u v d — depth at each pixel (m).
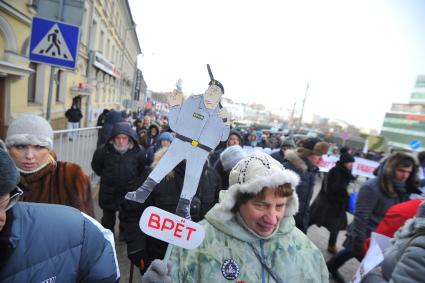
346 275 3.46
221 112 1.12
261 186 1.16
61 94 12.54
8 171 0.71
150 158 4.15
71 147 4.07
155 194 1.82
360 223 2.57
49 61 3.50
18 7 7.06
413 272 1.07
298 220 2.79
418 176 2.58
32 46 3.44
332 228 3.90
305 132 30.86
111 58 24.02
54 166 1.58
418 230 1.22
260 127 29.97
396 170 2.46
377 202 2.53
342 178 3.78
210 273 1.17
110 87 24.80
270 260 1.24
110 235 1.16
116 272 1.11
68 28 3.46
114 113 5.42
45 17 3.49
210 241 1.24
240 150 2.80
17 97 7.80
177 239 1.14
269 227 1.20
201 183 2.05
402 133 50.97
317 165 2.91
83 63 14.97
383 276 1.35
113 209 3.06
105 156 3.07
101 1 16.91
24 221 0.88
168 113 1.10
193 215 1.89
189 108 1.11
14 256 0.82
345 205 3.85
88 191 1.67
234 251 1.22
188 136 1.11
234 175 1.31
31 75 9.60
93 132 5.35
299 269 1.25
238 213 1.30
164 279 1.06
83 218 1.05
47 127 1.52
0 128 7.18
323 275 1.33
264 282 1.19
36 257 0.86
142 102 48.47
